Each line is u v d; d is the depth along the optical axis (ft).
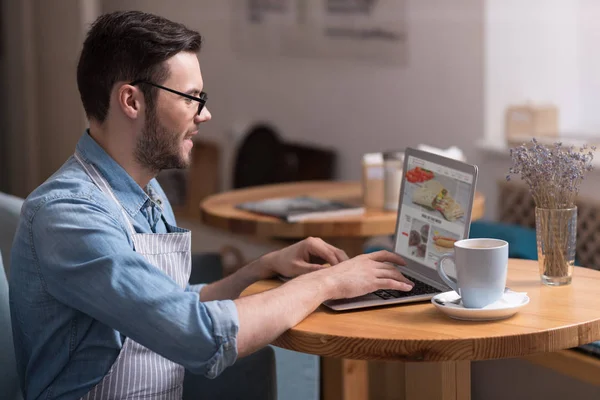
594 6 10.80
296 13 14.47
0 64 19.99
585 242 9.55
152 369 4.58
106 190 4.59
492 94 11.07
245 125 15.74
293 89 14.84
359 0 12.98
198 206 16.42
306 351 4.15
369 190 7.81
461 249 4.21
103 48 4.53
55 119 18.47
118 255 4.10
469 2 11.12
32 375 4.50
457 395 4.86
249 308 4.14
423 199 5.08
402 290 4.73
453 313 4.21
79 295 4.12
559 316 4.19
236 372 5.44
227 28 16.39
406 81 12.35
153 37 4.49
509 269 5.30
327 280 4.46
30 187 19.39
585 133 10.73
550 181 4.74
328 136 14.16
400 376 7.75
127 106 4.51
